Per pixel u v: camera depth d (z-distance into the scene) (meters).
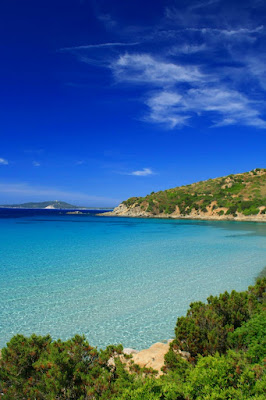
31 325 10.59
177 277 17.88
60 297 13.73
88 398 4.49
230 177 144.62
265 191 115.44
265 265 21.94
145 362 7.00
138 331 10.26
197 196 128.75
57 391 4.45
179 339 7.22
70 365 5.00
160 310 12.30
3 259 23.09
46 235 43.38
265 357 5.31
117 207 158.62
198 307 8.50
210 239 40.34
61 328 10.38
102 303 13.03
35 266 20.58
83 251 27.75
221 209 108.25
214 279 17.48
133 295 14.22
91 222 85.88
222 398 3.91
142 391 4.04
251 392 4.11
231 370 4.58
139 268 20.34
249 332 6.28
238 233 50.38
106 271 19.28
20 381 4.82
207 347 6.66
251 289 10.74
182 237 42.94
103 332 10.14
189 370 4.90
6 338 9.51
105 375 4.84
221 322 7.32
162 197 140.25
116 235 45.09
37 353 5.31
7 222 76.88
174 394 4.07
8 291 14.54
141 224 77.88
